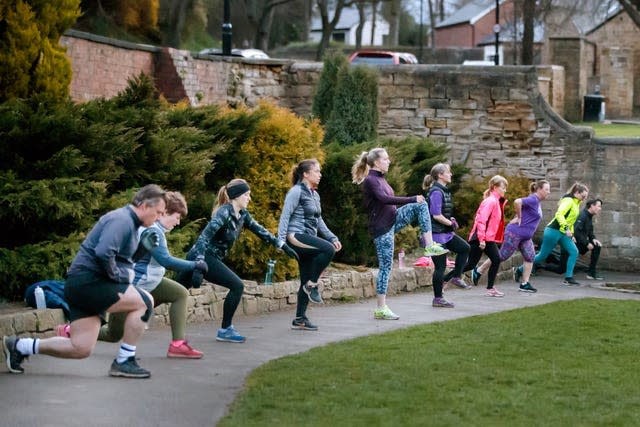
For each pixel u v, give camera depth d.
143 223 8.88
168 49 20.75
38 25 14.45
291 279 15.91
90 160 12.80
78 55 18.17
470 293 16.72
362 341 11.55
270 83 23.53
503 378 9.88
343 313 14.09
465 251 15.62
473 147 22.84
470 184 22.28
